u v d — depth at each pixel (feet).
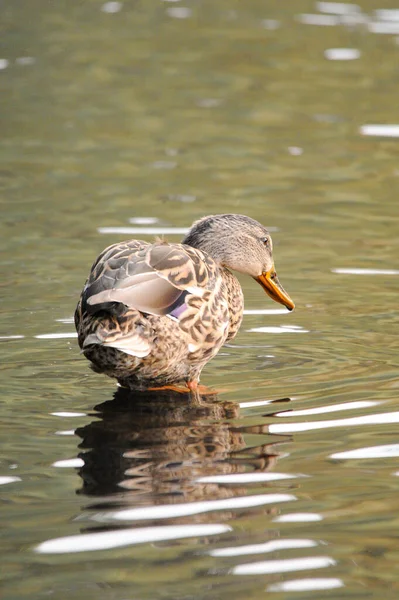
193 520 24.70
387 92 83.71
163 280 32.71
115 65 91.66
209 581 22.08
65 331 40.14
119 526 24.41
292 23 108.68
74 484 26.71
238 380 35.35
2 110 77.82
